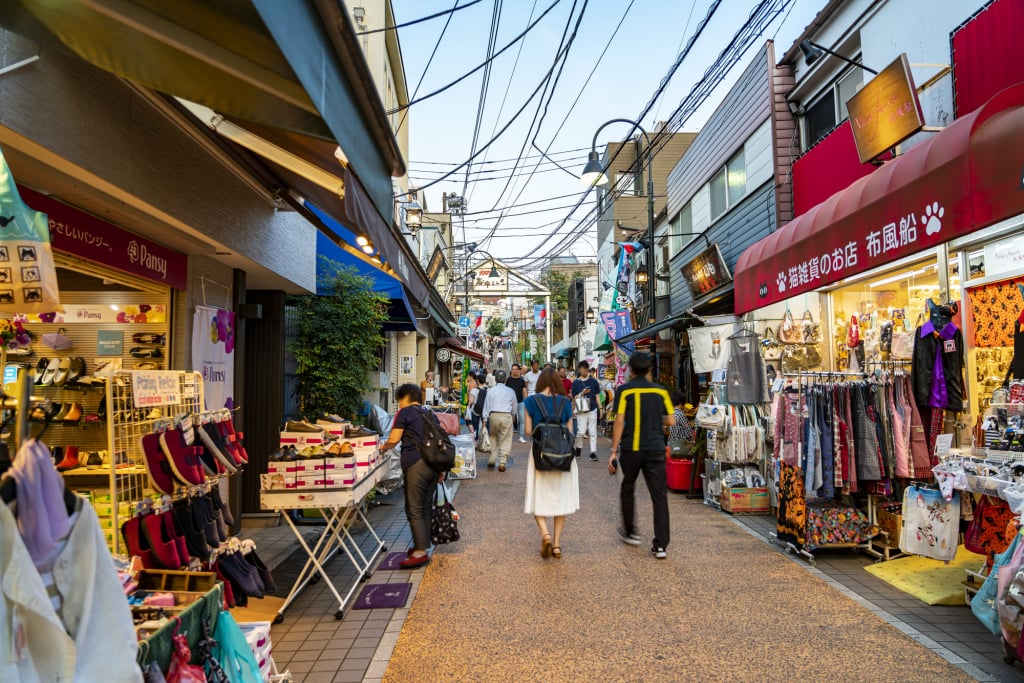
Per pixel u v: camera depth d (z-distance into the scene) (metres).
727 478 7.66
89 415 4.79
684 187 15.73
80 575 1.79
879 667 3.55
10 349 5.20
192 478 3.38
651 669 3.57
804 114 10.04
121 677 1.78
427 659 3.73
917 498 4.85
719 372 8.97
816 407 5.50
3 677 1.52
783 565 5.47
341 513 5.41
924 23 6.73
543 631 4.11
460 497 8.60
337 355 8.27
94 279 5.46
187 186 4.66
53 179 3.54
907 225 4.86
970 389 5.56
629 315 16.89
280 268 6.93
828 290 8.02
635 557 5.74
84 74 3.39
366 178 3.39
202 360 5.79
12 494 1.70
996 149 3.97
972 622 4.17
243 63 2.46
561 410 5.98
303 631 4.18
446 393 20.67
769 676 3.46
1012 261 5.12
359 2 11.90
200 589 2.61
